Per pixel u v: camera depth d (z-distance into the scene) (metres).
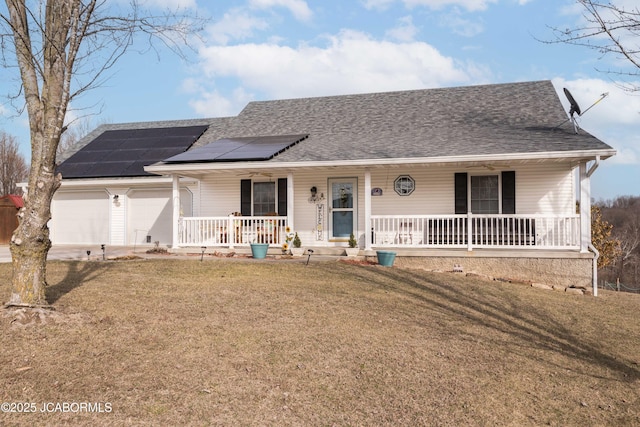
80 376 4.87
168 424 4.14
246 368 5.33
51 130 6.29
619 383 5.66
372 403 4.76
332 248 14.50
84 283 8.81
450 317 7.91
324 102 19.47
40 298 6.44
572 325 8.23
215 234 15.09
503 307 9.05
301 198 15.91
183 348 5.74
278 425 4.26
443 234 13.55
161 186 18.45
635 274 41.12
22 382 4.65
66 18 6.36
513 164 13.91
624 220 48.72
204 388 4.81
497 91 17.77
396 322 7.35
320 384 5.09
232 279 9.85
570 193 14.07
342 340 6.37
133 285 8.84
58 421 4.08
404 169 15.16
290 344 6.10
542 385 5.44
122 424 4.09
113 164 18.78
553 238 12.73
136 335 6.05
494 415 4.66
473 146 13.19
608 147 11.59
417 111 17.34
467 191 14.72
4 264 11.55
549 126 14.53
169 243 18.48
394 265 13.16
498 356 6.23
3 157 40.09
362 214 15.45
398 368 5.61
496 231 13.71
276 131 17.77
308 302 8.13
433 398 4.93
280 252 14.34
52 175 6.40
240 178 16.52
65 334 5.85
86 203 19.30
